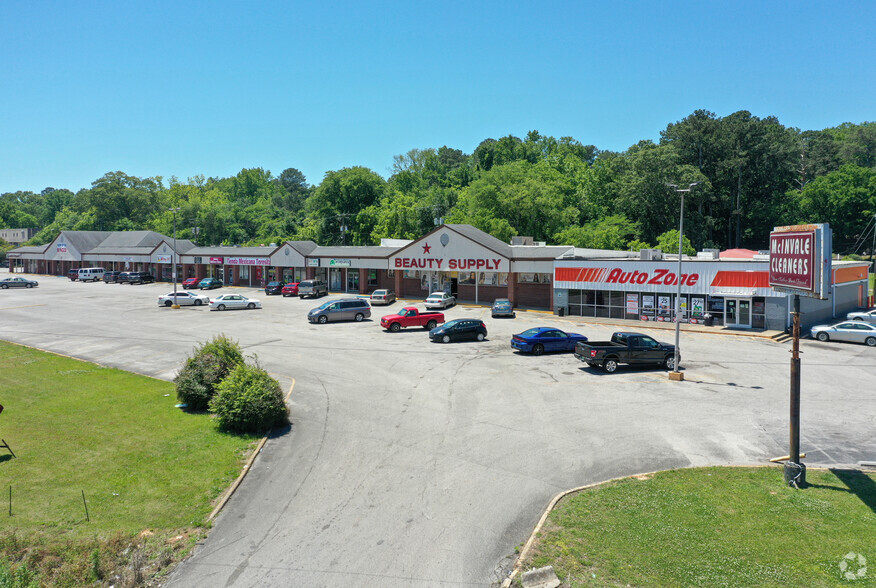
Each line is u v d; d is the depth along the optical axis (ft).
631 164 288.71
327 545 37.29
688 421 62.03
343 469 49.55
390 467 49.85
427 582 33.12
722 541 36.68
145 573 34.35
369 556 35.91
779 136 307.99
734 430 59.16
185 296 172.14
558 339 100.42
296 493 45.03
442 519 40.50
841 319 138.62
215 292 213.87
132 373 84.84
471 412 65.41
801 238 48.32
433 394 73.20
